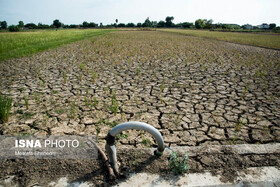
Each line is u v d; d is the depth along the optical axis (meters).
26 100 3.59
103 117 3.28
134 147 2.47
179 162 2.01
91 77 5.78
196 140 2.70
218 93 4.58
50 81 5.30
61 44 14.16
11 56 8.88
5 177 1.82
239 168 2.00
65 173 1.88
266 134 2.88
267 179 1.87
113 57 9.27
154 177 1.86
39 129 2.84
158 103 3.94
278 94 4.55
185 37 25.62
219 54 10.83
